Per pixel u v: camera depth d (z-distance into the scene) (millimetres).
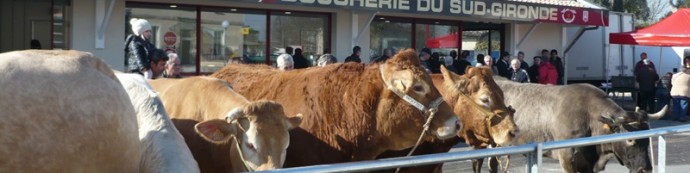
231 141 5172
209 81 5809
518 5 20203
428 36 20844
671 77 21328
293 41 18125
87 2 14938
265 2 15781
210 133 4848
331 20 18672
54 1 14961
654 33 19453
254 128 4801
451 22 21344
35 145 3064
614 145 8273
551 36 23609
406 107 5973
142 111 4211
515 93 9383
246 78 6816
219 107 5484
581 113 8688
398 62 6039
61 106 3164
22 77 3125
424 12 18359
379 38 19828
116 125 3352
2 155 2988
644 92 22172
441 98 6055
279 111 4922
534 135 9062
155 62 8203
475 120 7051
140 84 4488
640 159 8062
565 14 21484
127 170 3457
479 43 22547
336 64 6363
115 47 15344
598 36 26219
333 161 6094
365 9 17422
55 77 3215
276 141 4809
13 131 3016
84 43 14969
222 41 16922
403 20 20234
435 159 3973
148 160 3803
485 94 7008
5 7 15234
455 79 7188
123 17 15406
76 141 3172
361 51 19281
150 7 15773
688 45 18781
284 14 17922
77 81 3275
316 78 6277
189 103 5715
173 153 3820
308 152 6055
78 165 3188
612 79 23172
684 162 6910
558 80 22062
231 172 5344
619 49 27031
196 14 16453
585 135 8625
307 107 6172
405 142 6094
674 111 20281
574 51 25828
